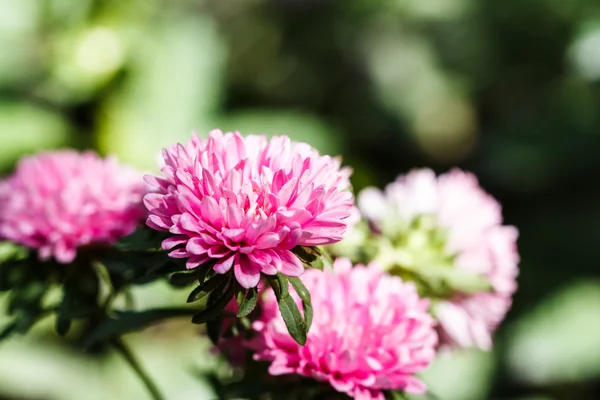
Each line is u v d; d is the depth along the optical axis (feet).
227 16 4.34
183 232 1.22
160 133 3.38
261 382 1.40
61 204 1.50
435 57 4.28
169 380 2.91
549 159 3.64
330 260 1.26
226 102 4.14
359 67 4.34
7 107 3.31
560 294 3.15
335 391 1.37
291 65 4.38
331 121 4.25
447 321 1.56
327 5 4.40
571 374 2.99
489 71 4.18
